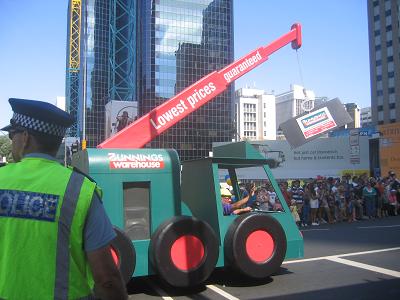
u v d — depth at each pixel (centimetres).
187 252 646
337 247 1031
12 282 191
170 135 10406
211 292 662
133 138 842
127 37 10331
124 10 10369
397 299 601
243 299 620
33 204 198
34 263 192
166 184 699
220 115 10831
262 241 694
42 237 194
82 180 209
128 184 678
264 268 687
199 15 10500
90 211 204
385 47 9975
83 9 9888
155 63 10012
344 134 6300
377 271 770
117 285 206
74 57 10588
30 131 215
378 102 10100
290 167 4600
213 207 709
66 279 196
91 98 9506
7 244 194
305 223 1636
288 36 1048
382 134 4931
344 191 1730
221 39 10650
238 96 18662
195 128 10594
